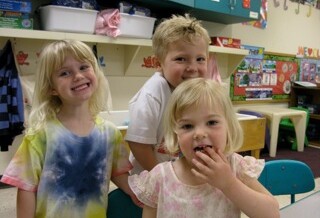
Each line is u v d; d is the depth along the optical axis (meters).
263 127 3.13
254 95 3.99
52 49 0.92
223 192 0.71
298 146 3.88
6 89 2.04
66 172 0.91
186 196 0.77
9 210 1.96
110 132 1.00
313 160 3.43
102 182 0.96
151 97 1.04
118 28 2.28
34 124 0.92
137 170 1.09
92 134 0.96
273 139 3.55
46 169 0.89
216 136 0.73
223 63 3.49
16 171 0.88
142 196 0.83
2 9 1.92
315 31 4.73
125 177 1.01
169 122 0.80
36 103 0.95
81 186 0.93
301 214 0.86
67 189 0.91
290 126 4.02
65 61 0.91
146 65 2.91
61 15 2.06
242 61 3.61
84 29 2.17
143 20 2.41
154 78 1.11
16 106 2.06
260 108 4.01
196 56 1.04
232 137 0.77
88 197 0.94
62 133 0.92
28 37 1.96
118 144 1.02
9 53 2.11
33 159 0.88
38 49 2.34
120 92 2.78
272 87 4.20
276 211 0.71
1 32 1.87
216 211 0.74
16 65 2.19
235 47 3.17
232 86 3.71
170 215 0.77
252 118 3.01
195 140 0.72
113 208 0.98
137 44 2.42
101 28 2.25
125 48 2.71
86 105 0.99
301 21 4.47
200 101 0.74
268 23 4.04
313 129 4.38
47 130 0.91
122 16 2.29
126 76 2.80
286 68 4.35
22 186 0.88
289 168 1.26
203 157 0.69
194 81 0.80
